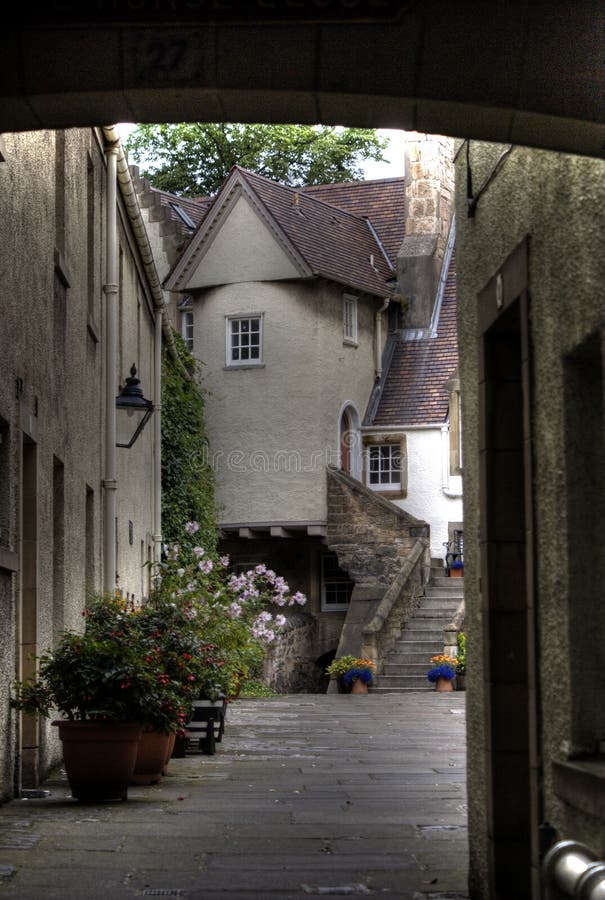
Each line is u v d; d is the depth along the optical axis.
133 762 10.46
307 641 32.72
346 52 4.81
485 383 6.46
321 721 19.47
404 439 33.12
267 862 7.82
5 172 9.26
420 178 35.94
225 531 32.06
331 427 32.12
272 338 31.98
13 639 10.03
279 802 10.45
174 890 6.96
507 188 6.15
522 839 6.17
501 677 6.25
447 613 29.59
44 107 5.06
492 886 6.18
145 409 16.84
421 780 12.05
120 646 10.50
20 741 10.49
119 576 18.44
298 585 33.38
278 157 42.47
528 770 6.20
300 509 31.55
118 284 18.50
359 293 33.44
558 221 5.17
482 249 6.75
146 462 23.06
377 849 8.30
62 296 12.61
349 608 30.69
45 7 4.92
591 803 4.64
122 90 4.92
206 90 4.89
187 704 11.50
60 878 7.24
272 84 4.86
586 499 5.09
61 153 12.76
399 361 34.53
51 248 11.72
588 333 4.73
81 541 14.12
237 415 32.09
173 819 9.42
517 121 4.78
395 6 4.77
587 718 5.02
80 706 10.27
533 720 5.50
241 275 32.25
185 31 4.89
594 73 4.64
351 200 38.09
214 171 42.19
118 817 9.46
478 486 6.60
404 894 6.93
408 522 30.94
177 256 33.31
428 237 35.62
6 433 9.66
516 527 6.35
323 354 31.94
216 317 32.44
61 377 12.45
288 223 32.28
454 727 18.39
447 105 4.77
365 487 31.38
